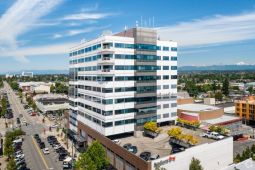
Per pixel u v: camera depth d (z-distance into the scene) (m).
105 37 90.06
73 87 121.50
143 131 97.81
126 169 77.94
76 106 118.94
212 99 182.38
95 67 97.81
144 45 98.19
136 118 97.38
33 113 185.25
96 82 97.00
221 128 96.88
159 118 106.00
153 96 101.94
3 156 95.25
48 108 185.38
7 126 148.88
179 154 72.12
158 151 78.44
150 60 100.31
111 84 91.50
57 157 95.62
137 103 97.38
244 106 161.62
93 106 100.25
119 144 84.44
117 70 92.50
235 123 132.25
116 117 93.31
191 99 166.00
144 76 98.94
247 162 76.19
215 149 81.19
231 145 86.62
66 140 114.31
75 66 118.62
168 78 108.06
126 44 94.50
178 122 111.06
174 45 109.38
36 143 114.12
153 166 67.19
